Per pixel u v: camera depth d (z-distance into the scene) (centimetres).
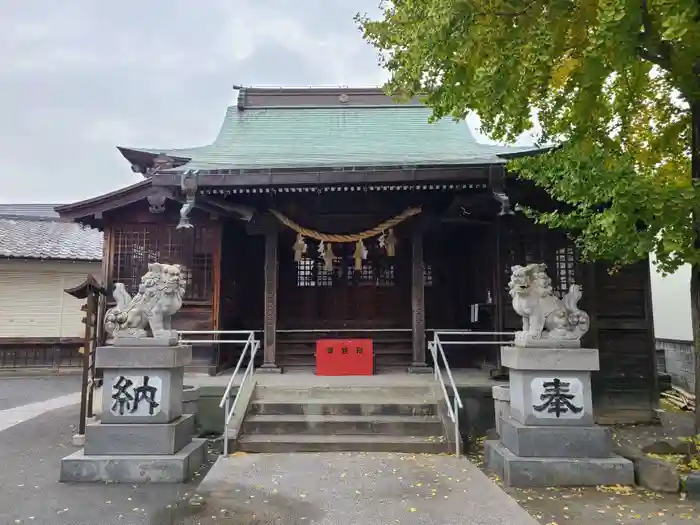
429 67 607
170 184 997
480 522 480
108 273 1114
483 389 885
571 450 609
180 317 1121
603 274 1010
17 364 1852
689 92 590
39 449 757
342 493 556
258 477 609
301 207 1159
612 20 477
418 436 772
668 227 522
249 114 1507
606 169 548
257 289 1309
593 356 629
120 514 499
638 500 538
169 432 623
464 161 1002
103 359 636
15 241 1975
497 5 521
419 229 1155
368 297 1301
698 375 648
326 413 827
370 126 1434
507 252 1051
